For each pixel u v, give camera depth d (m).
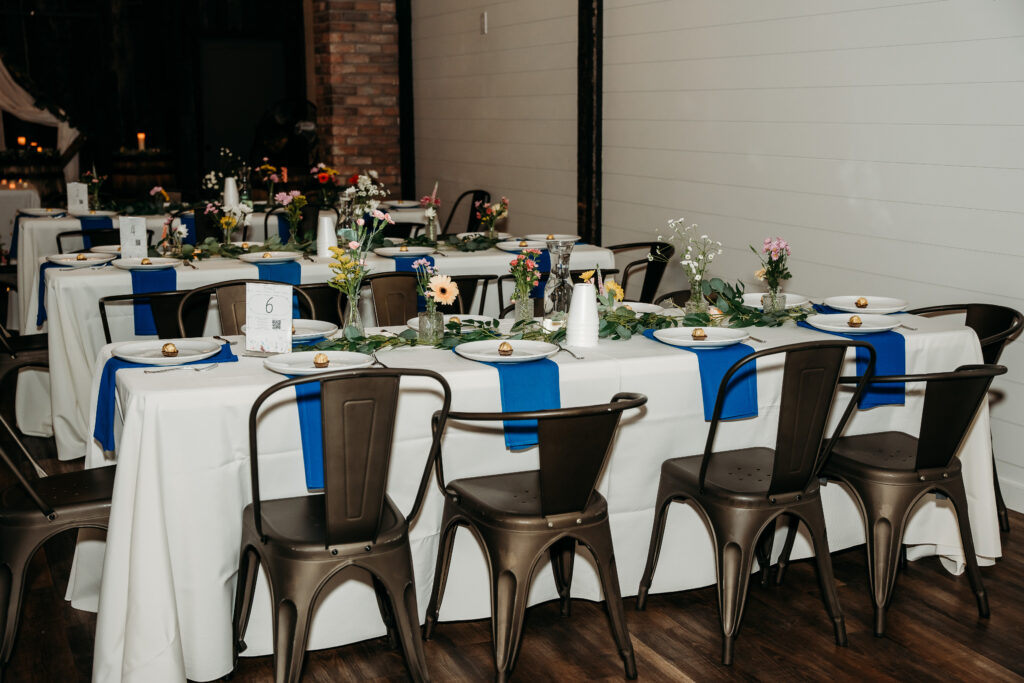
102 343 4.38
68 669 2.73
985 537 3.34
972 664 2.77
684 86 5.63
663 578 3.12
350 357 2.85
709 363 3.01
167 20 12.48
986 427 3.33
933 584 3.29
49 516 2.57
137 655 2.46
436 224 5.54
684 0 5.56
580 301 3.10
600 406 2.44
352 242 3.11
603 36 6.32
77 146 12.00
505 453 2.90
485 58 7.75
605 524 2.63
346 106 8.92
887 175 4.41
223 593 2.62
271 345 2.93
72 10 12.98
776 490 2.73
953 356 3.34
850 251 4.66
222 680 2.66
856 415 3.31
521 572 2.54
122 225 4.65
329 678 2.70
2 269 7.00
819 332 3.33
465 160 8.24
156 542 2.47
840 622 2.86
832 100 4.66
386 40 8.96
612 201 6.41
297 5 12.21
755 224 5.23
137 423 2.50
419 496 2.57
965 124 4.03
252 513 2.57
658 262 5.40
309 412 2.62
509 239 5.71
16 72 11.62
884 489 2.90
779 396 3.17
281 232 6.58
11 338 4.63
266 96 12.37
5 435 4.81
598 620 3.03
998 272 3.96
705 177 5.54
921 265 4.29
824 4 4.65
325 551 2.39
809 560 3.44
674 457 3.05
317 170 7.51
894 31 4.30
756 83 5.10
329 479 2.34
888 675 2.71
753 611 3.09
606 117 6.38
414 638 2.50
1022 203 3.83
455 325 3.19
